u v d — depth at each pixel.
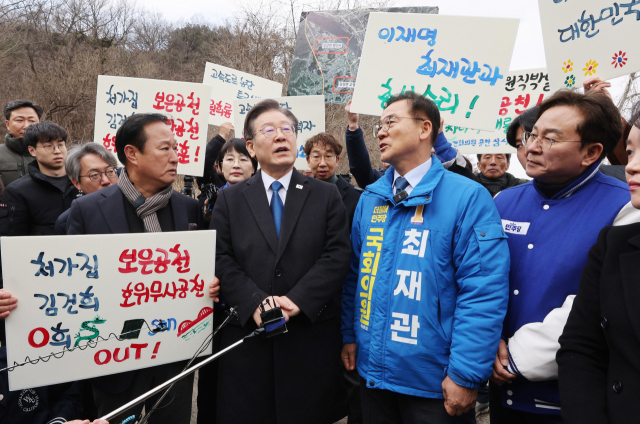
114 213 2.00
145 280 1.84
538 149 1.69
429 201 1.84
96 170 2.55
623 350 1.18
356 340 2.04
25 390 1.87
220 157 3.53
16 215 3.32
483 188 1.84
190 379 2.06
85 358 1.73
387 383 1.83
